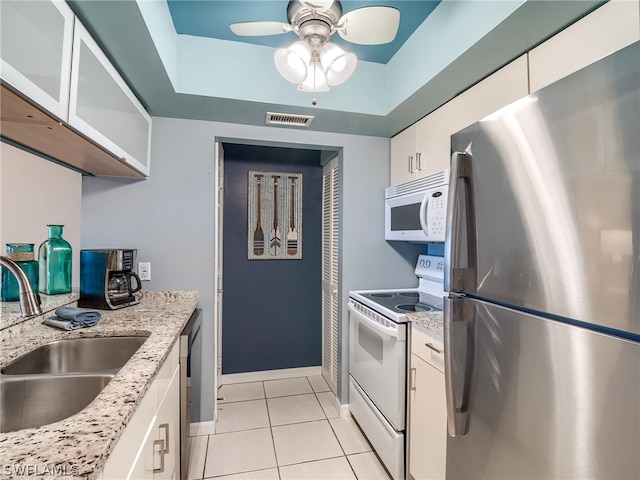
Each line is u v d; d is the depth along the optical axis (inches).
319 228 121.7
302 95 74.8
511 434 33.4
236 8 59.4
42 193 67.1
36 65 34.2
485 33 47.4
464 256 39.9
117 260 66.6
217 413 94.1
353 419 92.0
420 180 77.5
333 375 106.9
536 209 30.9
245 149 115.9
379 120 82.7
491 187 36.1
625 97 24.4
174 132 81.9
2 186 59.6
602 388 25.8
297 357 121.0
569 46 44.6
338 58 52.5
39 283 65.9
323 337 119.9
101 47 50.9
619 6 38.6
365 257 95.5
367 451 78.5
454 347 40.5
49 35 36.6
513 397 33.2
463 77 59.9
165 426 46.3
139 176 77.7
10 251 58.6
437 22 59.0
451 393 40.3
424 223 72.7
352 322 90.7
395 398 67.2
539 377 30.5
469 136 39.4
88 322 53.6
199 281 82.8
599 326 26.1
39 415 37.6
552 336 29.4
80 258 66.9
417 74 65.3
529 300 31.5
